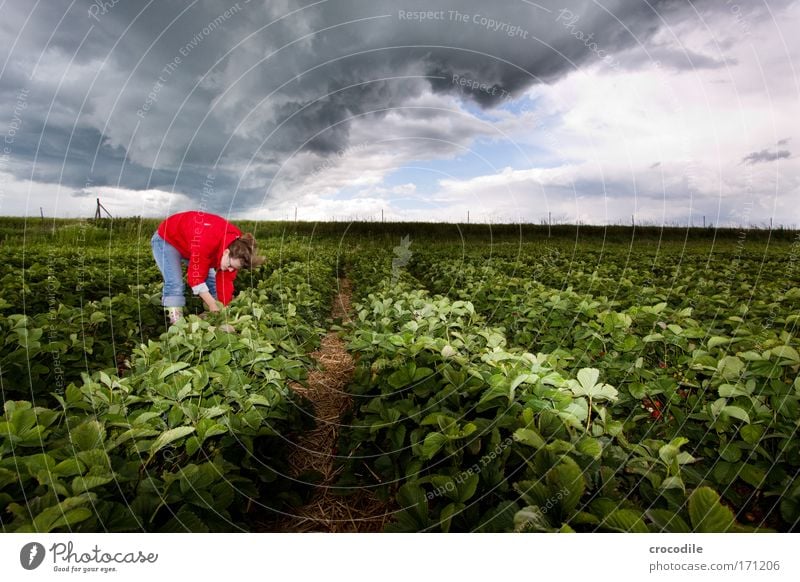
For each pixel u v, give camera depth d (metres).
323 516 3.18
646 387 3.25
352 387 3.91
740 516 2.50
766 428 2.49
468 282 8.56
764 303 5.18
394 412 3.06
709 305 5.57
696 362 3.11
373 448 3.45
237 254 5.78
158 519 2.22
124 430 2.68
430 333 4.33
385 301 5.48
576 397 2.73
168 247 5.80
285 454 3.85
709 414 2.79
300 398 4.47
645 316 4.18
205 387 3.22
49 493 1.91
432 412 2.91
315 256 15.14
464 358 3.41
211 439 2.96
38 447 2.32
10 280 6.43
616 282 7.55
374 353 4.05
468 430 2.50
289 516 3.19
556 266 11.23
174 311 5.86
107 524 2.04
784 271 9.56
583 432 2.49
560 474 1.97
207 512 2.32
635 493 2.37
